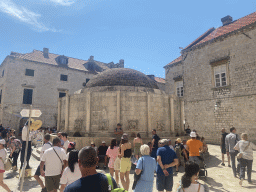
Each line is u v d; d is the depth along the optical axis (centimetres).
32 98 3519
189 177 377
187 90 2794
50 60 4000
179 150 1209
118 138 1380
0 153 714
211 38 2548
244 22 2380
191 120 2678
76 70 4109
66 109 1684
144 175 521
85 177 258
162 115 1608
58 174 563
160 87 4816
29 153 955
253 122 2014
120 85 1778
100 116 1531
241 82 2159
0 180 690
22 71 3484
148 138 1380
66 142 831
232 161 968
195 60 2733
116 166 783
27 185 823
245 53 2147
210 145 2202
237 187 812
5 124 3203
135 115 1530
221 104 2339
